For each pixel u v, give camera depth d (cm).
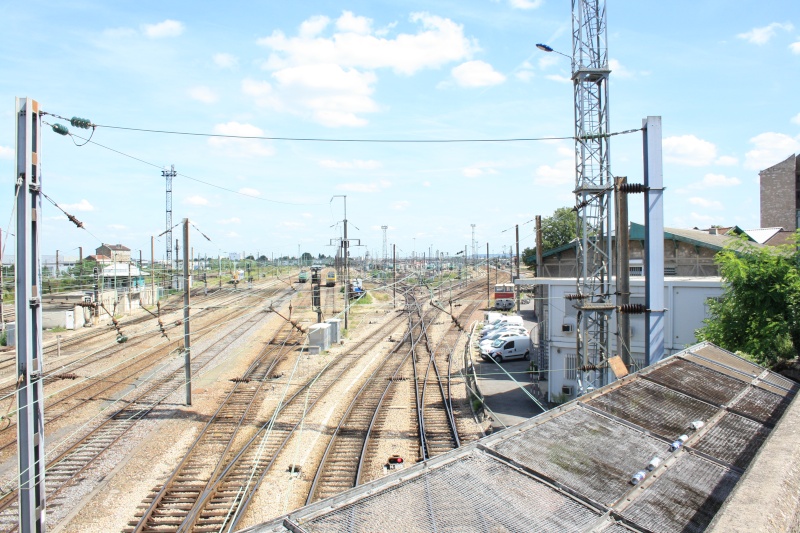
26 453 1063
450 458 656
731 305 1748
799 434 592
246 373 2942
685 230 3391
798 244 1703
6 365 3106
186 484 1521
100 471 1617
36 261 1100
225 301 6097
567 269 2889
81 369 2997
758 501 437
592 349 2261
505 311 6003
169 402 2364
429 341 4069
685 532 523
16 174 1055
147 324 4600
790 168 4681
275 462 1695
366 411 2256
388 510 538
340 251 8262
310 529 502
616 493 592
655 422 797
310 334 3666
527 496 575
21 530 1062
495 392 2581
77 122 1181
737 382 1011
